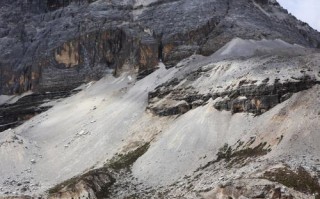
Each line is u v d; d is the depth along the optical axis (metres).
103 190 157.88
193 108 186.00
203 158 158.25
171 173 156.88
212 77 192.38
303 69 169.88
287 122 151.88
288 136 146.00
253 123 163.38
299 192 122.00
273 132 151.50
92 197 154.62
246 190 126.25
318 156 135.38
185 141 168.50
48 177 180.62
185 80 199.62
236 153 152.75
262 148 147.75
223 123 170.62
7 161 191.50
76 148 194.75
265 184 124.62
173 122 185.62
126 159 175.12
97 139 195.38
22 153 196.38
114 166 170.88
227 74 188.38
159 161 164.75
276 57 187.00
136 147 182.12
